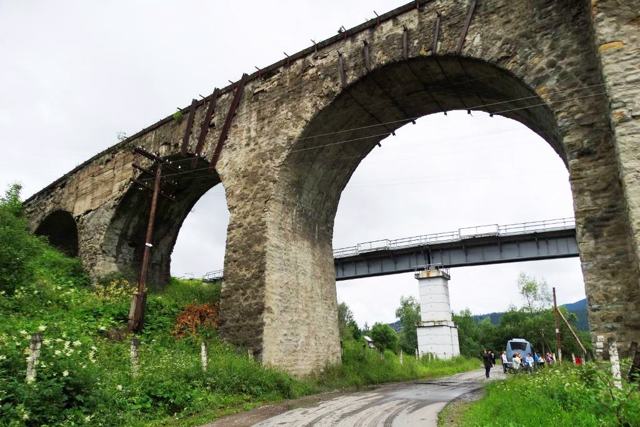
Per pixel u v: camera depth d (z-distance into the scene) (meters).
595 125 9.03
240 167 14.13
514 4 10.51
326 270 15.15
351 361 15.73
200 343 12.11
